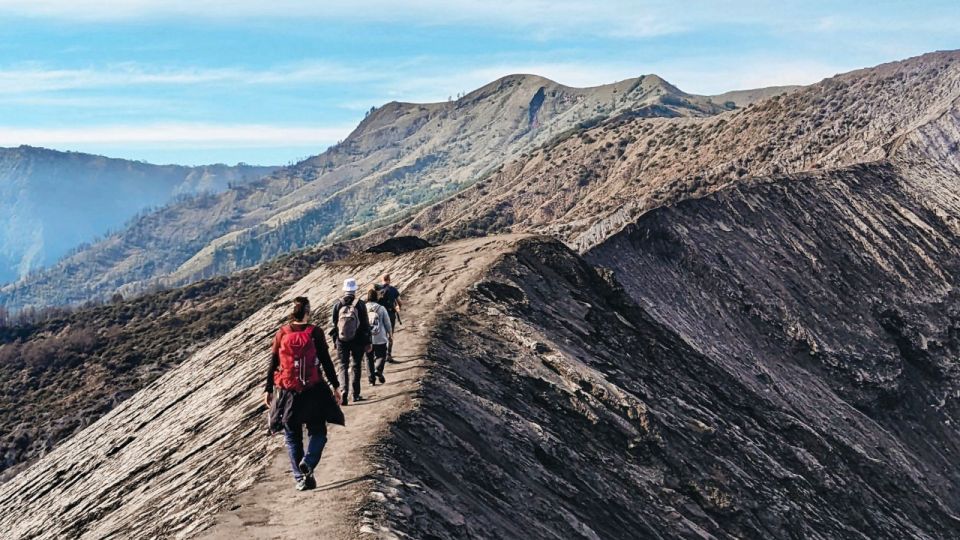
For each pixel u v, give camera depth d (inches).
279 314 1446.9
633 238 2030.0
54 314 7116.1
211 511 421.4
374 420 535.5
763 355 1904.5
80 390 4106.8
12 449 3476.9
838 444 1523.1
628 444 770.8
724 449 917.2
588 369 856.3
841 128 5300.2
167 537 427.5
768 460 994.1
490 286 966.4
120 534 553.9
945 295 2401.6
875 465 1491.1
